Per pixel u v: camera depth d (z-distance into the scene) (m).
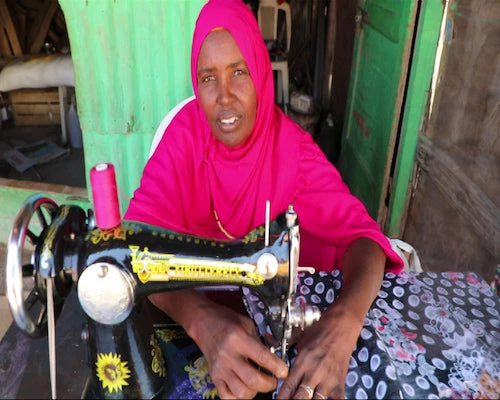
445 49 2.21
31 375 1.03
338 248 1.43
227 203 1.50
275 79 4.52
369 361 1.03
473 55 1.98
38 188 2.82
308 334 1.04
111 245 0.95
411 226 2.62
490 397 0.97
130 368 0.98
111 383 0.99
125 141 2.51
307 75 5.00
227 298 1.29
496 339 1.12
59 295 0.96
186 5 2.22
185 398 1.00
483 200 1.89
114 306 0.94
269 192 1.49
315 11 4.78
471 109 2.00
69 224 0.97
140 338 0.99
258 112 1.41
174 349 1.11
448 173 2.16
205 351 1.02
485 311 1.21
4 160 3.75
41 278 0.91
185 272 0.98
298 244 0.98
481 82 1.92
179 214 1.43
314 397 0.93
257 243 1.00
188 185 1.47
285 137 1.51
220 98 1.30
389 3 2.53
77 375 1.03
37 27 4.38
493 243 1.82
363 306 1.12
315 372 0.96
